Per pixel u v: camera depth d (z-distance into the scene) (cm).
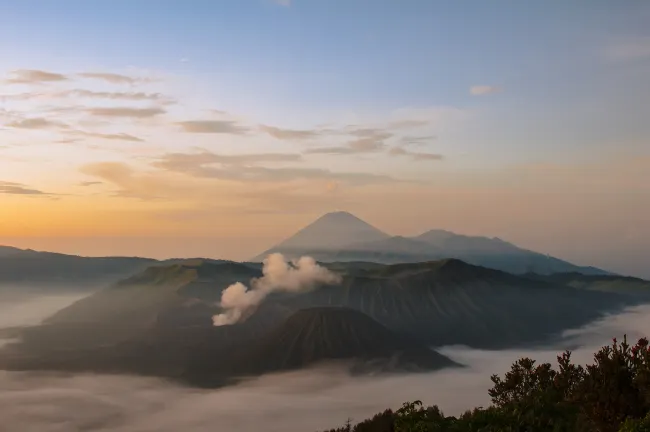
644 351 1260
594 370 1309
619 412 1217
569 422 1298
